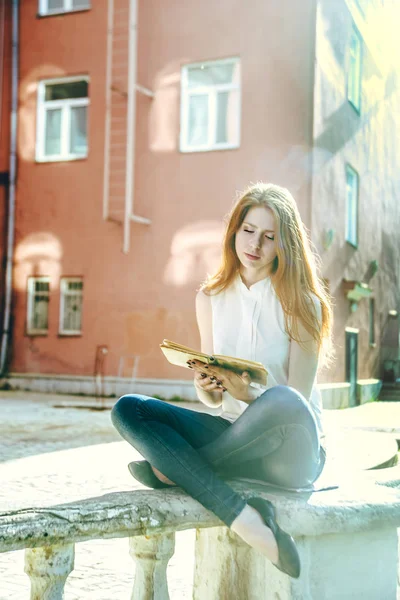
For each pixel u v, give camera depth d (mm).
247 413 2113
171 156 13430
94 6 14266
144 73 13711
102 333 13898
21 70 14945
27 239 14758
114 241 13891
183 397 12914
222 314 2506
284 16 12531
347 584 2174
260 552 1958
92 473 4770
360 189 15531
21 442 6684
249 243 2377
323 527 2031
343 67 14164
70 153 14578
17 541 1687
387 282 18203
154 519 1945
